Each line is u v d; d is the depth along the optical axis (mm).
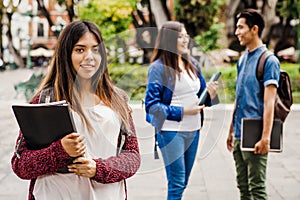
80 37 2324
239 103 4078
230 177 6137
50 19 16281
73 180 2332
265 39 18219
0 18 21141
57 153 2215
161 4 15688
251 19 3973
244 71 4055
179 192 3877
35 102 2363
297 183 6086
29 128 2242
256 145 3936
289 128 9859
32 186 2379
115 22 14875
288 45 18812
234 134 4160
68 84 2330
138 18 15938
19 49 24578
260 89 3977
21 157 2297
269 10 17875
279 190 5809
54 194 2328
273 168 6809
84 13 14812
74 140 2203
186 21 15820
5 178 6090
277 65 3906
